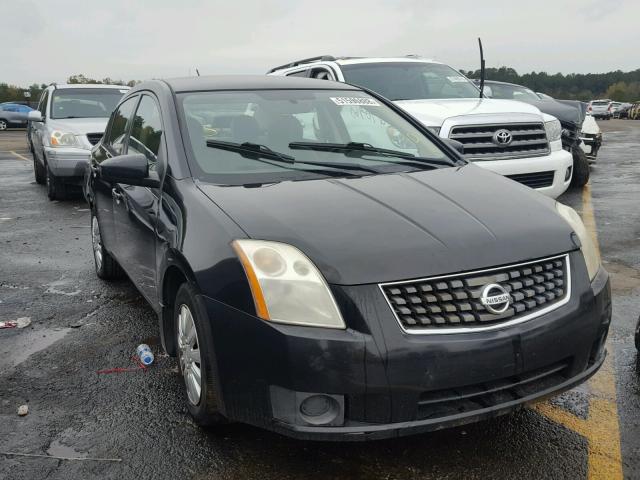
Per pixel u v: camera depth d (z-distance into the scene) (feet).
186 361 10.55
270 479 9.29
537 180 23.26
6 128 122.01
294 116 13.46
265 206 9.98
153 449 10.09
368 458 9.75
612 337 14.32
